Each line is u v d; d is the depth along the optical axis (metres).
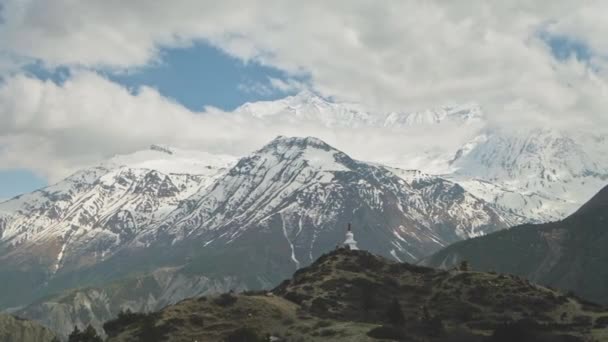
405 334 154.88
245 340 148.50
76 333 164.88
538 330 159.00
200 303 170.88
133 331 159.12
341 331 154.38
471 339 154.75
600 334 155.00
